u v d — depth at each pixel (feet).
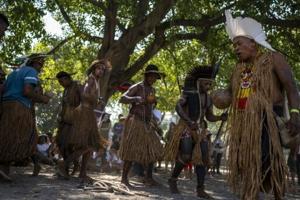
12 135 20.17
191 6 41.50
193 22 46.16
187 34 49.29
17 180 21.84
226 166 11.85
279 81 11.78
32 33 46.88
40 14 43.39
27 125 20.52
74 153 23.13
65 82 24.56
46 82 67.77
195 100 21.31
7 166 21.47
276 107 11.68
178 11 44.70
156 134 23.34
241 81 12.01
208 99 21.70
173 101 83.10
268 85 11.55
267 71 11.62
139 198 19.06
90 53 61.82
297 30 50.52
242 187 11.38
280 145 11.28
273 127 11.27
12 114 20.27
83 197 18.01
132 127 22.71
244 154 11.34
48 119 118.32
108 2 45.34
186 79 21.74
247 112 11.51
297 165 34.63
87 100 23.02
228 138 11.98
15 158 20.27
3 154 20.20
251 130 11.32
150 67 23.15
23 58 22.98
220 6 45.98
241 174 11.53
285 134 11.38
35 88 21.04
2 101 20.66
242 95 11.91
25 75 20.62
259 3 41.50
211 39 48.75
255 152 11.21
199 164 21.50
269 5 41.55
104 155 37.17
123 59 45.39
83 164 23.66
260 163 11.21
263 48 12.32
